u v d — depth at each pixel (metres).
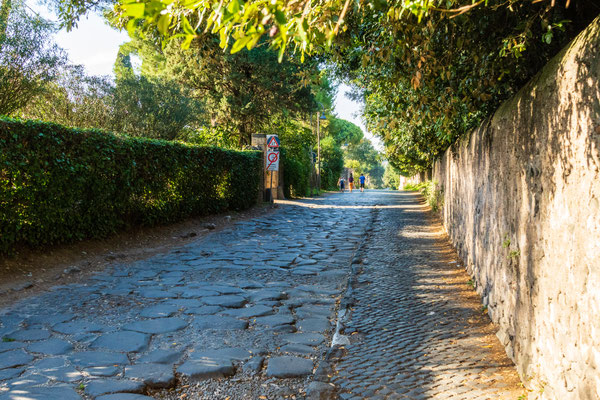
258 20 1.54
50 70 10.94
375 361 4.12
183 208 12.69
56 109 13.80
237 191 16.50
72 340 4.61
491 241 5.16
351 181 40.44
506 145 4.42
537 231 3.34
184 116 17.72
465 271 7.53
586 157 2.42
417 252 9.41
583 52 2.49
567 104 2.72
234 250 9.73
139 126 15.98
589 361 2.37
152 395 3.62
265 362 4.27
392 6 2.50
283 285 7.00
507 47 3.74
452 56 4.58
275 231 12.63
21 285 6.43
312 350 4.55
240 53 22.61
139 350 4.41
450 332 4.75
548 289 3.05
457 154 9.30
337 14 2.11
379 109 7.57
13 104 10.55
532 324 3.40
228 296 6.28
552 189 3.01
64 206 8.17
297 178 27.27
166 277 7.33
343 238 11.55
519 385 3.45
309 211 18.39
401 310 5.60
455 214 9.60
